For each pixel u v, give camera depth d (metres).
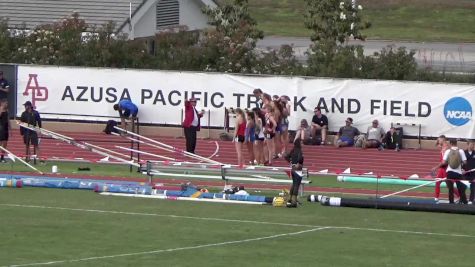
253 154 78.25
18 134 87.62
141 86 87.94
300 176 58.72
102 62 100.62
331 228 52.00
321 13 115.00
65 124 89.31
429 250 46.75
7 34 102.12
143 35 118.31
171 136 87.69
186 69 101.38
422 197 65.56
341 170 78.62
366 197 63.38
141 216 54.28
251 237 48.91
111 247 45.56
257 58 104.06
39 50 100.25
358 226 52.84
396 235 50.53
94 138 86.62
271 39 166.88
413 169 79.31
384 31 180.62
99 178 69.25
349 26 115.12
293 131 85.56
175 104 87.44
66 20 104.56
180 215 54.88
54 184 63.78
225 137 86.62
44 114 89.31
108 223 51.84
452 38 176.00
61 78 88.94
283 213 56.44
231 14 115.81
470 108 83.62
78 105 88.94
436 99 84.19
